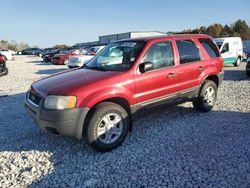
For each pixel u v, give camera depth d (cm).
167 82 523
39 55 4306
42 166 396
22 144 478
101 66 518
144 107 491
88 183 350
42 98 421
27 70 1858
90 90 418
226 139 479
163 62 523
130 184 347
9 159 422
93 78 446
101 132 430
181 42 570
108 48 567
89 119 416
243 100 759
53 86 436
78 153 437
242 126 544
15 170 388
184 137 493
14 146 470
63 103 404
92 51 2216
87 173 375
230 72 1496
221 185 338
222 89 945
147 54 499
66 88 419
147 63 476
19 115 656
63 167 393
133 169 383
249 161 396
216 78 654
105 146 432
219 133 508
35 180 360
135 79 469
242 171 369
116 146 446
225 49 1795
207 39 644
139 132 521
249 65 1243
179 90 552
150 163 398
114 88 440
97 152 437
